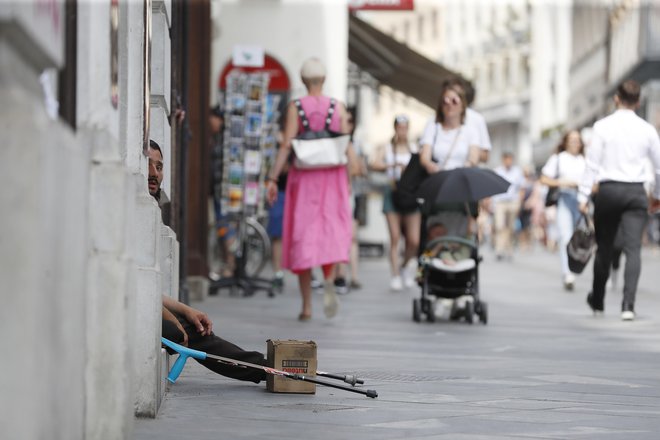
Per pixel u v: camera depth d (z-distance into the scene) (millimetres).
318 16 52312
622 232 27750
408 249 36812
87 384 10000
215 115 36312
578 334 24375
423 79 60781
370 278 44250
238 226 34469
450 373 17453
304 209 25172
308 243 25047
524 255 71812
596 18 131500
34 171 7488
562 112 157125
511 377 17141
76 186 9102
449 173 25547
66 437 8719
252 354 15367
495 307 31781
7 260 7473
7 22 7051
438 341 22438
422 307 26562
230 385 15516
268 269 47531
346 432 12156
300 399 14453
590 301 28875
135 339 11398
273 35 52125
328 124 25344
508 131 180750
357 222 38406
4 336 7465
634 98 27547
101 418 10031
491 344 22078
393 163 35844
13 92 7398
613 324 26781
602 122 27531
